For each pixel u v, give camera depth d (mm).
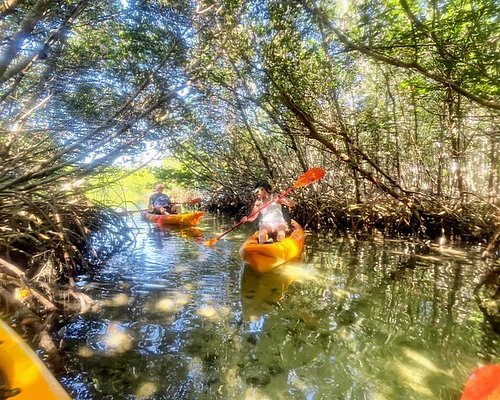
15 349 1939
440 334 3244
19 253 4344
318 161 10445
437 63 3838
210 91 6305
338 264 5695
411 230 8438
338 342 3096
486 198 7500
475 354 2906
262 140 11000
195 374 2582
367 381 2537
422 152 8867
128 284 4555
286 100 5070
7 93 3787
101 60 5047
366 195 9266
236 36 5246
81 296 3893
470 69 3133
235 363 2742
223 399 2314
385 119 6891
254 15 4746
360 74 7383
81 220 5977
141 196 18781
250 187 13570
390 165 9281
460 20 2926
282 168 11594
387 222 8773
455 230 7941
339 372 2643
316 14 3316
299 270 5309
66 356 2744
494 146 7168
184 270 5270
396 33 3477
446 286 4590
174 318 3523
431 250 6863
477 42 2979
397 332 3281
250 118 8914
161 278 4844
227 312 3697
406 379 2559
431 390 2436
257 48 5254
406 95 7066
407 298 4145
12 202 4508
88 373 2541
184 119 6492
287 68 5078
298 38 4719
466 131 7410
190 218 10438
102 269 5270
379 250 6840
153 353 2850
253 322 3471
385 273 5188
